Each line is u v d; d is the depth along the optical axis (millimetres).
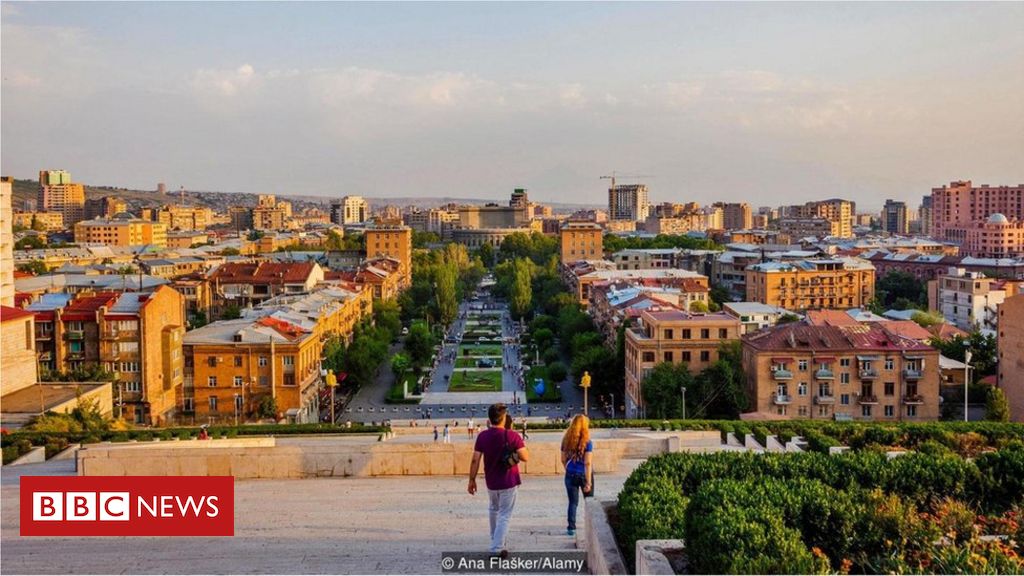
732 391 131625
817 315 188125
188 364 145750
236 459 49688
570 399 173750
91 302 144875
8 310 122812
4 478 56312
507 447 29266
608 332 197000
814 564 21391
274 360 143625
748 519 23328
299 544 34125
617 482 48281
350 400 173125
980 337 167875
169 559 32281
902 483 33969
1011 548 25328
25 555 33344
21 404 110312
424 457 50312
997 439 77500
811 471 34625
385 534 35594
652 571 22328
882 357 129750
